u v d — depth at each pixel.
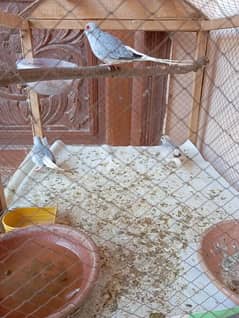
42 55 1.98
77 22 1.46
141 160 1.72
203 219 1.27
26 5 1.82
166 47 1.75
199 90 1.74
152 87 1.89
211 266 0.97
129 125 2.06
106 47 0.98
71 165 1.67
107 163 1.69
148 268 1.03
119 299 0.92
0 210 1.28
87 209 1.33
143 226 1.23
